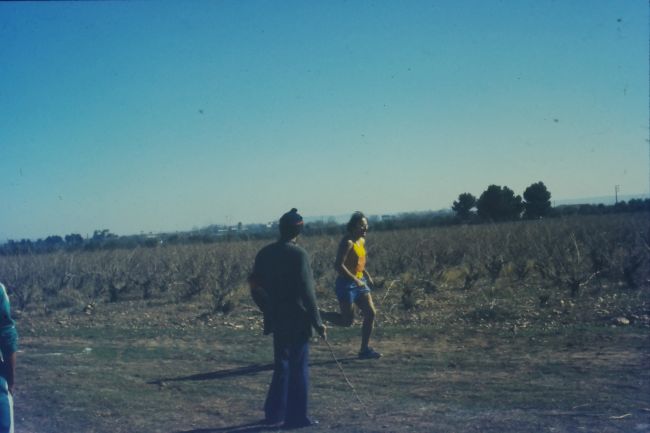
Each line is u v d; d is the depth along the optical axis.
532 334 10.65
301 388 6.79
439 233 31.77
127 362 10.15
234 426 6.89
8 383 4.84
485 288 16.42
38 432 6.94
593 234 25.66
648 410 6.70
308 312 6.82
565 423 6.43
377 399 7.56
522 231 28.36
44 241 38.59
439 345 10.30
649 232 21.64
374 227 50.88
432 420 6.71
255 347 10.98
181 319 14.50
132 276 22.81
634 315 11.54
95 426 7.07
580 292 14.66
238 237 34.94
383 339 10.96
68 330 13.55
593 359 8.84
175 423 7.08
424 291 16.34
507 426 6.41
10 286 20.66
